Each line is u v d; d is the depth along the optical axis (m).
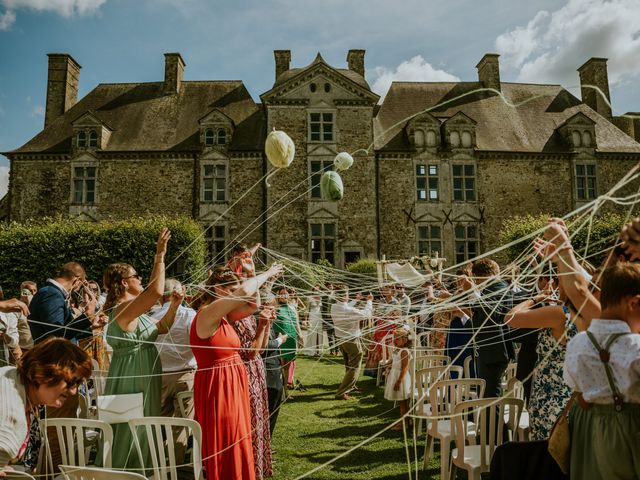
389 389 6.57
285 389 8.38
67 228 19.17
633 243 2.39
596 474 2.20
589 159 23.52
